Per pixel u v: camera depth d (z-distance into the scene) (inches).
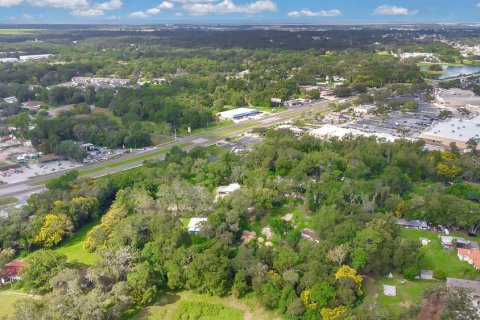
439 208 6417.3
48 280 5157.5
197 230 6235.2
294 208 7121.1
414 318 4079.7
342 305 4549.7
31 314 4453.7
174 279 5118.1
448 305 3895.2
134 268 5147.6
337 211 6063.0
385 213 6422.2
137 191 7234.3
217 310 4899.1
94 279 4992.6
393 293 4958.2
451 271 5433.1
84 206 6924.2
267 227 6574.8
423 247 5733.3
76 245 6358.3
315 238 6067.9
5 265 5669.3
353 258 5167.3
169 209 6998.0
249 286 5157.5
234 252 5782.5
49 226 6264.8
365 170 7682.1
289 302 4672.7
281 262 5132.9
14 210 6648.6
